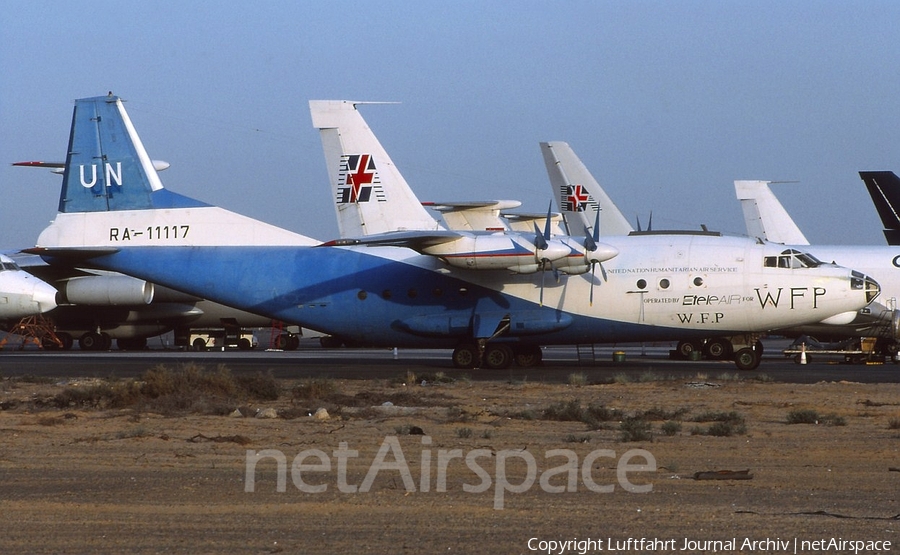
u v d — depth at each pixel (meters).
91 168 142.50
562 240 127.31
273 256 137.88
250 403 89.94
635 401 90.25
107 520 43.12
